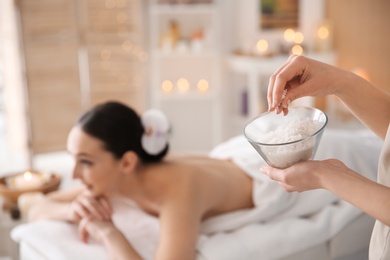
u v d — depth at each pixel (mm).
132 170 2006
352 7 4516
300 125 1224
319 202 2119
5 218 2359
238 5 4684
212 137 4910
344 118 4281
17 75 4242
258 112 4539
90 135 1956
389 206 1095
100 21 4230
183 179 1988
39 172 2654
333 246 2080
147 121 2049
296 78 1339
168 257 1815
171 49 4539
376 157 2262
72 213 2129
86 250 1996
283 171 1218
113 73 4363
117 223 2119
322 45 4555
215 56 4625
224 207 2111
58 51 4137
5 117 4453
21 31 3990
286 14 4660
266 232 2014
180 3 4508
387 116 1342
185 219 1904
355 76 1342
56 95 4207
